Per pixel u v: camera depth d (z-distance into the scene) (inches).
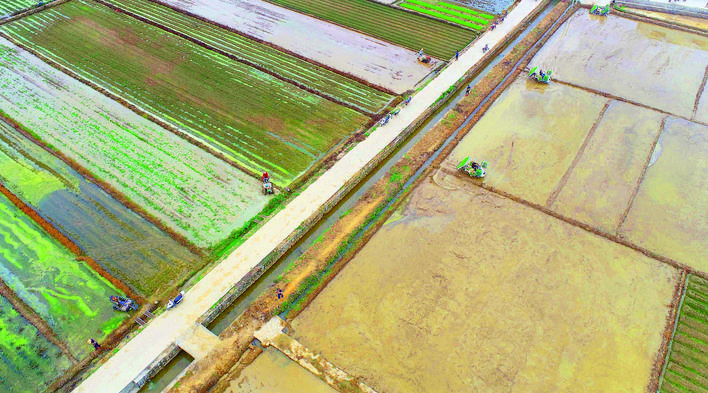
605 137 1079.0
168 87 1210.0
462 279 781.9
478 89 1229.1
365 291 764.0
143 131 1073.5
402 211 906.1
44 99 1160.2
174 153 1016.2
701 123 1117.1
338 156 1005.2
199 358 668.1
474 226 874.1
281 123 1103.0
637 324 715.4
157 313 716.0
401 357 679.7
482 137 1083.3
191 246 823.7
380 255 822.5
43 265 798.5
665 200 925.2
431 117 1158.3
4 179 950.4
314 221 877.8
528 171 993.5
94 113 1122.0
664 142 1060.5
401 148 1071.6
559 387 645.9
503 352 684.7
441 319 725.9
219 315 739.4
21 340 698.8
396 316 730.2
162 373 669.9
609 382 648.4
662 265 804.0
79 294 754.8
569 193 941.2
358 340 698.8
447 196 936.3
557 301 748.0
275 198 915.4
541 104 1186.0
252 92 1200.8
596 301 747.4
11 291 759.7
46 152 1013.2
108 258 808.3
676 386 641.0
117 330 704.4
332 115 1133.1
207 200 910.4
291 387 646.5
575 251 827.4
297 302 749.9
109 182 944.9
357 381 651.5
